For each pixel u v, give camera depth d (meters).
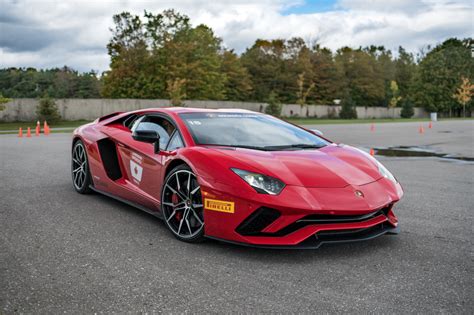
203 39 52.34
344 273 2.64
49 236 3.32
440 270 2.71
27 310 2.10
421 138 15.79
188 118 3.81
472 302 2.26
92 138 4.68
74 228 3.55
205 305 2.18
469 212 4.32
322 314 2.09
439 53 73.25
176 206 3.32
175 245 3.14
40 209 4.18
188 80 46.94
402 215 4.17
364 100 74.81
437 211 4.35
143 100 38.09
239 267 2.71
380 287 2.44
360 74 73.44
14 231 3.44
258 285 2.44
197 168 3.11
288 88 61.19
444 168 7.70
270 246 2.83
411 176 6.73
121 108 36.81
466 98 66.75
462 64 71.50
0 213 4.00
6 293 2.29
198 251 3.01
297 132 4.05
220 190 2.94
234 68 57.81
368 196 2.99
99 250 3.01
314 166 3.15
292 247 2.82
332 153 3.54
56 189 5.19
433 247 3.18
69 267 2.68
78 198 4.71
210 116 3.94
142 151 3.89
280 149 3.49
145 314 2.07
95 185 4.71
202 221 3.13
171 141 3.66
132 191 4.02
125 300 2.22
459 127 26.45
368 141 14.07
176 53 47.25
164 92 47.03
